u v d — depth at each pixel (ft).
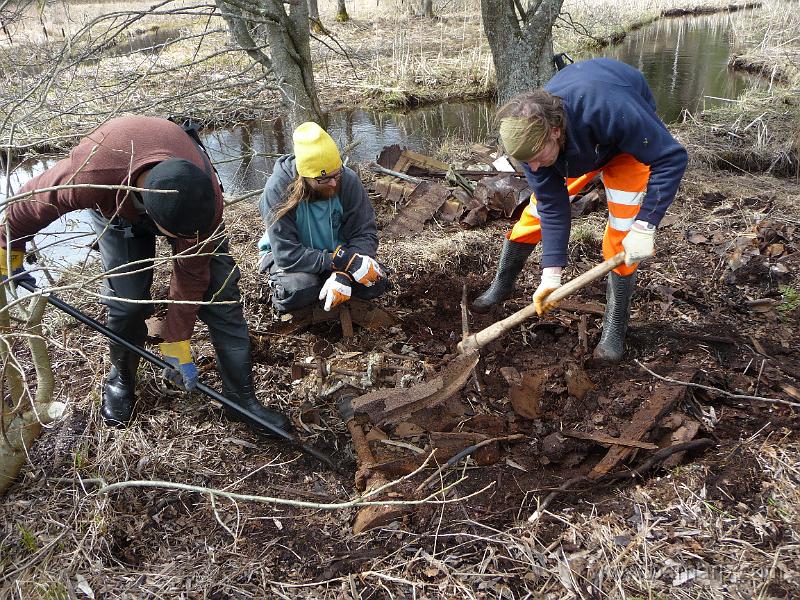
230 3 14.70
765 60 33.19
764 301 11.71
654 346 10.60
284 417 9.62
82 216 17.10
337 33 44.93
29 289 8.29
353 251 10.96
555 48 38.55
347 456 9.31
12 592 7.32
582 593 7.06
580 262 13.56
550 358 10.56
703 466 8.36
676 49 40.60
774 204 15.64
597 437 8.87
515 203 15.12
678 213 15.58
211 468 9.04
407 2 55.77
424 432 9.33
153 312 11.28
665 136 8.14
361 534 8.00
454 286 13.00
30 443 8.79
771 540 7.32
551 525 7.91
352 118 28.94
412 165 17.53
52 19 27.02
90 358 11.04
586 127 8.11
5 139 12.76
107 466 8.88
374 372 10.56
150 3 49.75
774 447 8.46
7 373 8.46
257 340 11.47
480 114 29.12
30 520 8.17
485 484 8.55
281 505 8.47
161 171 6.77
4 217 7.65
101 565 7.57
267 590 7.36
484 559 7.52
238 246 14.62
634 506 7.99
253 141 24.97
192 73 28.30
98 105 18.45
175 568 7.61
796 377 9.77
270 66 17.01
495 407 9.88
